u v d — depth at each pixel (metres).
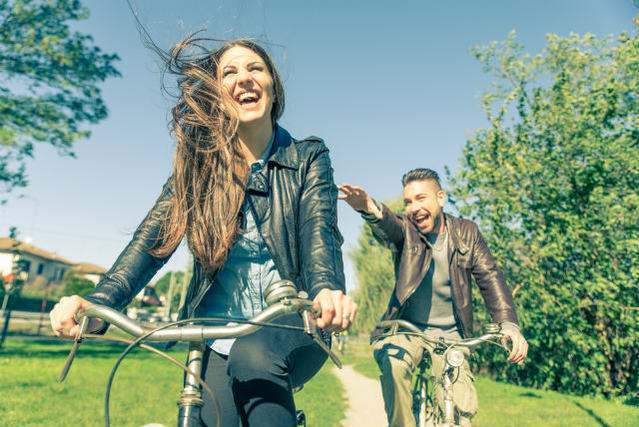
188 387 1.32
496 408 8.19
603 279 10.41
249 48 1.99
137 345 1.30
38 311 47.16
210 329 1.30
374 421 7.08
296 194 1.85
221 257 1.77
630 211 11.02
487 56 13.35
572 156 12.00
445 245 3.12
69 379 9.92
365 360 23.45
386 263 33.19
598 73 12.53
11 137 14.43
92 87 15.62
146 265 1.74
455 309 3.06
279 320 1.53
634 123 11.34
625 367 10.86
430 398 2.72
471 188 12.26
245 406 1.48
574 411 7.97
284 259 1.79
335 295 1.31
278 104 2.09
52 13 14.98
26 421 5.72
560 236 10.70
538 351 11.66
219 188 1.81
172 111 1.96
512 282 12.11
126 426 5.70
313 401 8.45
